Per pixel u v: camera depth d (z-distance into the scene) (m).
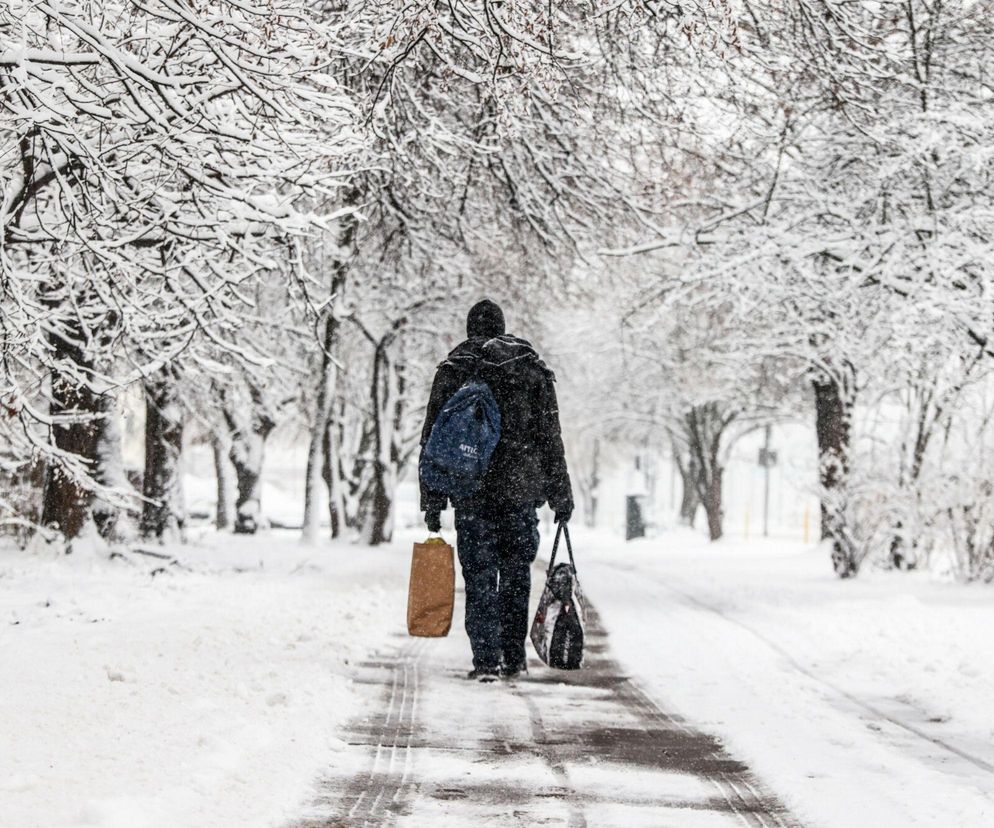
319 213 49.00
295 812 14.75
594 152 53.69
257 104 30.98
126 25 28.97
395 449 110.94
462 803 15.56
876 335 55.47
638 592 56.72
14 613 34.38
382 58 31.92
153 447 77.12
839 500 69.25
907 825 15.03
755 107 50.66
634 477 165.62
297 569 61.44
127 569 53.19
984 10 49.00
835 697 25.81
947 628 39.91
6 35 28.61
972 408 64.12
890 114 50.47
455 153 45.59
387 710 21.81
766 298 55.06
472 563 25.78
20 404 32.31
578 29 41.62
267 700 21.25
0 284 30.50
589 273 66.94
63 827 12.96
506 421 25.41
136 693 21.06
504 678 26.39
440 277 73.88
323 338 84.62
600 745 19.62
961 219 48.59
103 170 28.38
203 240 31.67
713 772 17.98
